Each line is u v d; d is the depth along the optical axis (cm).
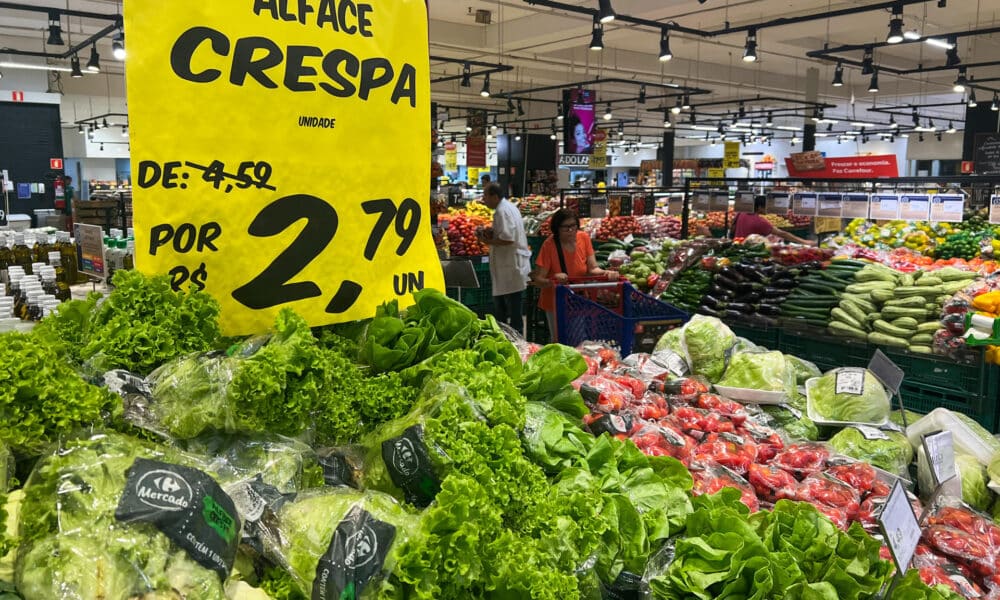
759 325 546
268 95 186
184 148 177
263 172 188
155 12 171
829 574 173
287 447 153
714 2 1377
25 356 133
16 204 1545
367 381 181
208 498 120
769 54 1994
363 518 133
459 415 161
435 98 2708
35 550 111
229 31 180
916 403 451
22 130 1546
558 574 141
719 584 166
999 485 268
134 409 147
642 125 3244
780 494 242
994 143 1541
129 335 163
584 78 2355
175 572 112
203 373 151
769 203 770
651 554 181
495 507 145
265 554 135
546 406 211
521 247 773
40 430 130
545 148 2547
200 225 182
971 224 881
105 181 2850
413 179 220
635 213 1567
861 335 486
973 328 323
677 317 483
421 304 206
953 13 1514
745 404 314
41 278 443
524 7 1488
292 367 153
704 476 237
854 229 926
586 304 486
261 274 191
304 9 190
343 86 198
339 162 200
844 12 1146
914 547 176
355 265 207
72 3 1421
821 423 309
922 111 3053
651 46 1900
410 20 213
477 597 134
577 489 178
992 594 215
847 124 3347
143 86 172
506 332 274
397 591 126
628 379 288
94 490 116
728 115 3123
